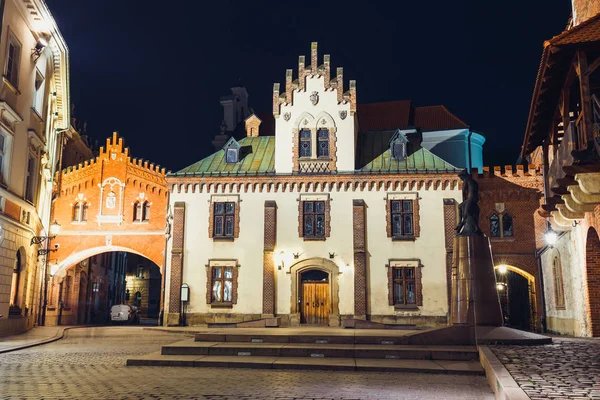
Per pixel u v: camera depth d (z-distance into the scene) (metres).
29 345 20.66
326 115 35.75
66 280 42.22
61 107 35.03
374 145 37.03
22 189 27.48
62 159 41.91
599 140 14.17
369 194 34.41
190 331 29.83
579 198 15.97
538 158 36.53
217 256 34.59
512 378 9.56
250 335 18.30
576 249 23.45
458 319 18.28
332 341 17.67
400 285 33.44
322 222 34.50
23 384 11.65
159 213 37.88
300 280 34.16
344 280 33.50
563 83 16.80
